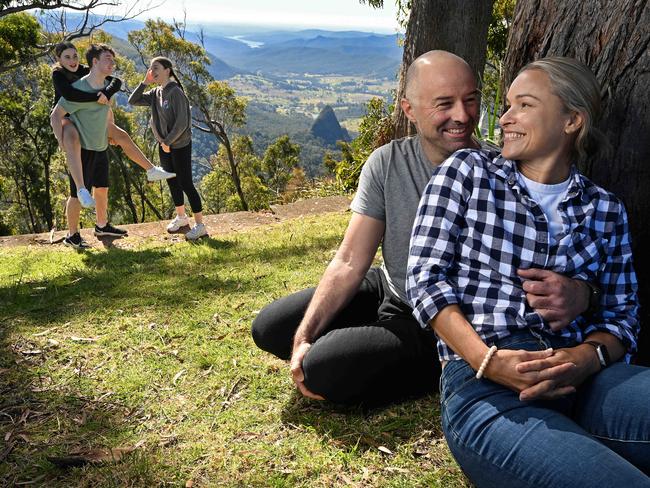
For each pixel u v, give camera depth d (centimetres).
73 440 236
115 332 344
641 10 238
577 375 187
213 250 573
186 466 218
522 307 196
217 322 358
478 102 235
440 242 203
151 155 3525
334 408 254
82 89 606
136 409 260
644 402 177
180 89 641
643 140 245
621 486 156
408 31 738
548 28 266
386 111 1315
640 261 255
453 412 189
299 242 575
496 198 202
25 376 291
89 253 602
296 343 248
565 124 197
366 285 272
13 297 430
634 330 206
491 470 176
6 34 2586
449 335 194
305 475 212
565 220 200
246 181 3959
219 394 269
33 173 3114
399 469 214
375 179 250
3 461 223
